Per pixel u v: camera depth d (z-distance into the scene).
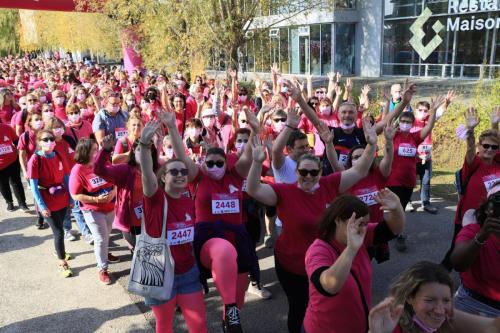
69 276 5.37
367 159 3.66
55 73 19.98
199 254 3.74
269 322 4.31
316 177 3.37
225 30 15.86
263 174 5.50
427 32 26.31
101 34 26.48
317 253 2.59
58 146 6.22
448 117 10.16
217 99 8.30
